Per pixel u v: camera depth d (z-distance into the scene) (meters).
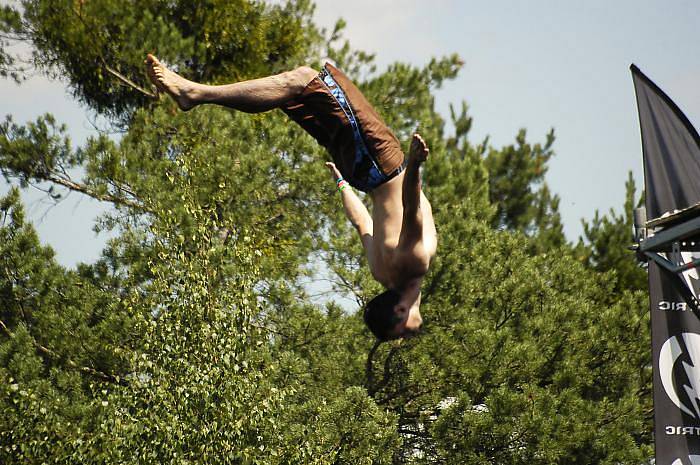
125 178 51.91
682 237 27.59
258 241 52.25
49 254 49.56
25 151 57.16
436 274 48.88
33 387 43.00
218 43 68.88
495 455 46.84
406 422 50.75
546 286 51.00
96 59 65.00
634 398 49.06
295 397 46.56
